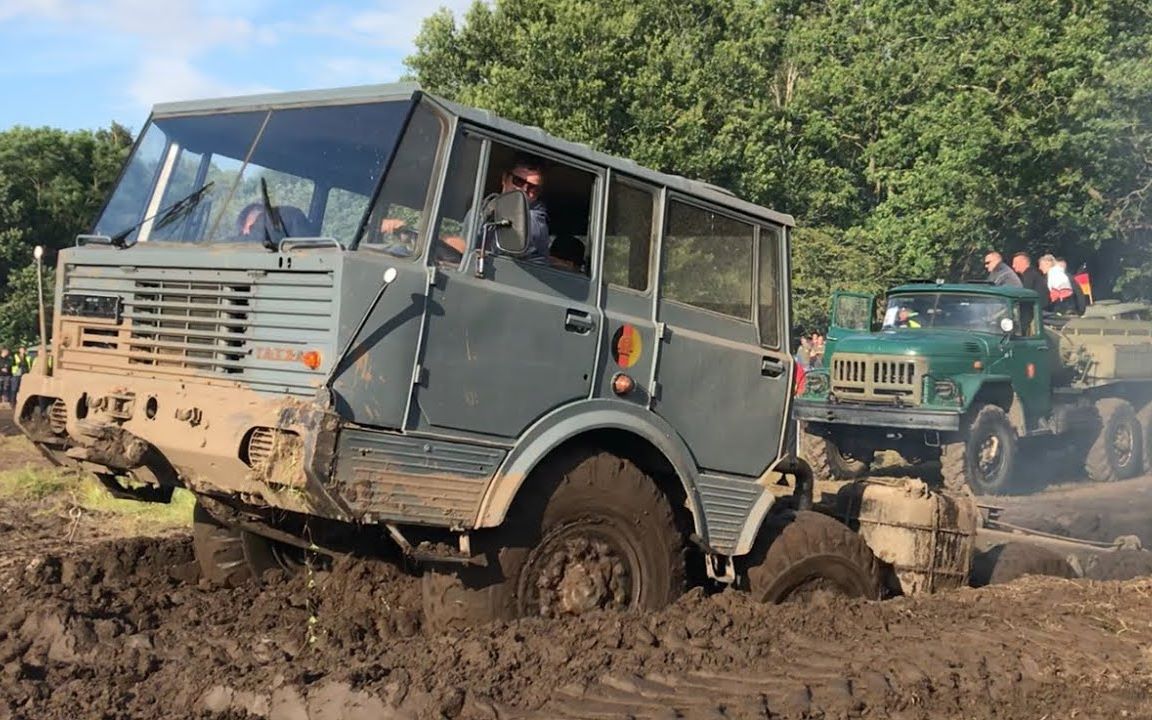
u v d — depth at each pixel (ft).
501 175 18.13
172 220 19.65
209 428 16.66
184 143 20.26
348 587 20.74
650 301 20.10
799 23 120.06
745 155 92.53
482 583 17.75
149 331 18.13
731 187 93.66
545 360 18.26
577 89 85.25
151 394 17.69
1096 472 54.54
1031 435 50.60
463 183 17.57
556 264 18.83
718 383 21.03
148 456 17.40
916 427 47.34
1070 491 51.03
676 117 88.33
